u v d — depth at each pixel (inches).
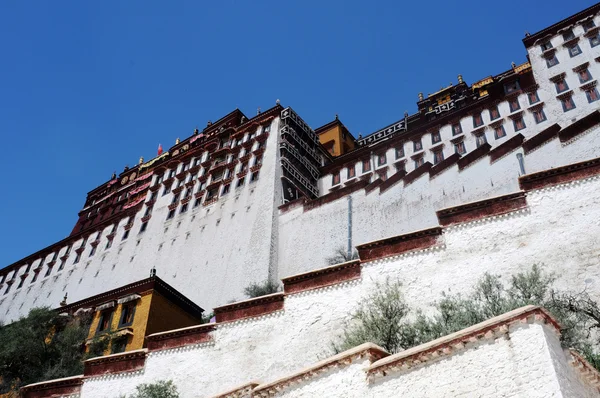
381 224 1416.1
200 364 749.9
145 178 2554.1
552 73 1594.5
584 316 524.4
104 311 1094.4
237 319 771.4
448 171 1386.6
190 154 2230.6
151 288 1054.4
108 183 2780.5
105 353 975.6
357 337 568.7
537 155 1256.8
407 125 2314.2
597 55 1539.1
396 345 534.3
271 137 1942.7
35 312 1097.4
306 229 1553.9
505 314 359.6
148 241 1987.0
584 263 605.6
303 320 714.8
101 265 2074.3
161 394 704.4
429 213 1346.0
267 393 459.2
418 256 701.3
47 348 1000.2
